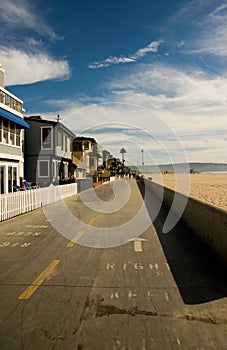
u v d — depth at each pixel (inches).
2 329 156.3
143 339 146.7
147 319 166.7
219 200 799.1
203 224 353.1
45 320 165.3
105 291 206.4
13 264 268.2
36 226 460.4
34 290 207.8
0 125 791.1
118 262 275.7
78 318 167.6
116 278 232.7
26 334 151.3
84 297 196.1
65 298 194.5
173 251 314.3
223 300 191.3
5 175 823.1
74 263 272.1
